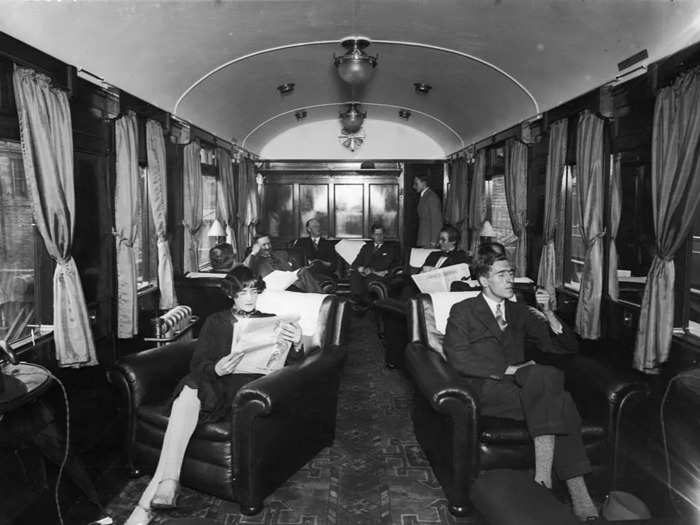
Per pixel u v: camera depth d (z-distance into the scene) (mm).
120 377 3521
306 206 12227
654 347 3910
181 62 5715
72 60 4391
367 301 9086
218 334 3520
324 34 5707
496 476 1809
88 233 4750
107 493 3428
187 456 3326
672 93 3832
